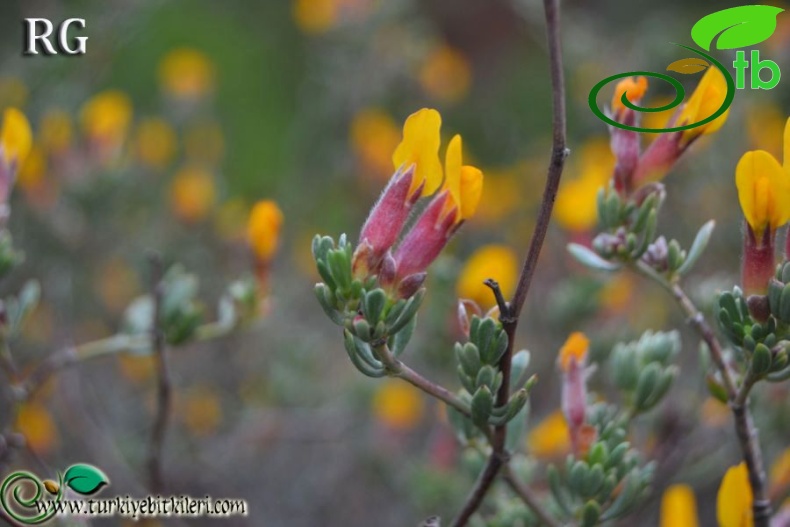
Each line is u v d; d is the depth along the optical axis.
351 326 1.94
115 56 9.28
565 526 2.59
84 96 6.95
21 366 5.66
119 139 5.77
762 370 2.08
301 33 10.98
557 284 5.97
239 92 10.39
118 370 6.38
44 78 6.64
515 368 2.18
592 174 4.27
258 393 6.01
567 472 2.53
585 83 8.11
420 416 5.84
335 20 8.59
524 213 8.08
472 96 10.58
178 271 3.60
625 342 4.57
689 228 6.43
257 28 11.10
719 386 2.32
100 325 6.54
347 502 6.04
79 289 6.43
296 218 8.00
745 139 6.78
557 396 5.41
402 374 1.98
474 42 11.40
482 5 11.33
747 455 2.27
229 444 5.95
